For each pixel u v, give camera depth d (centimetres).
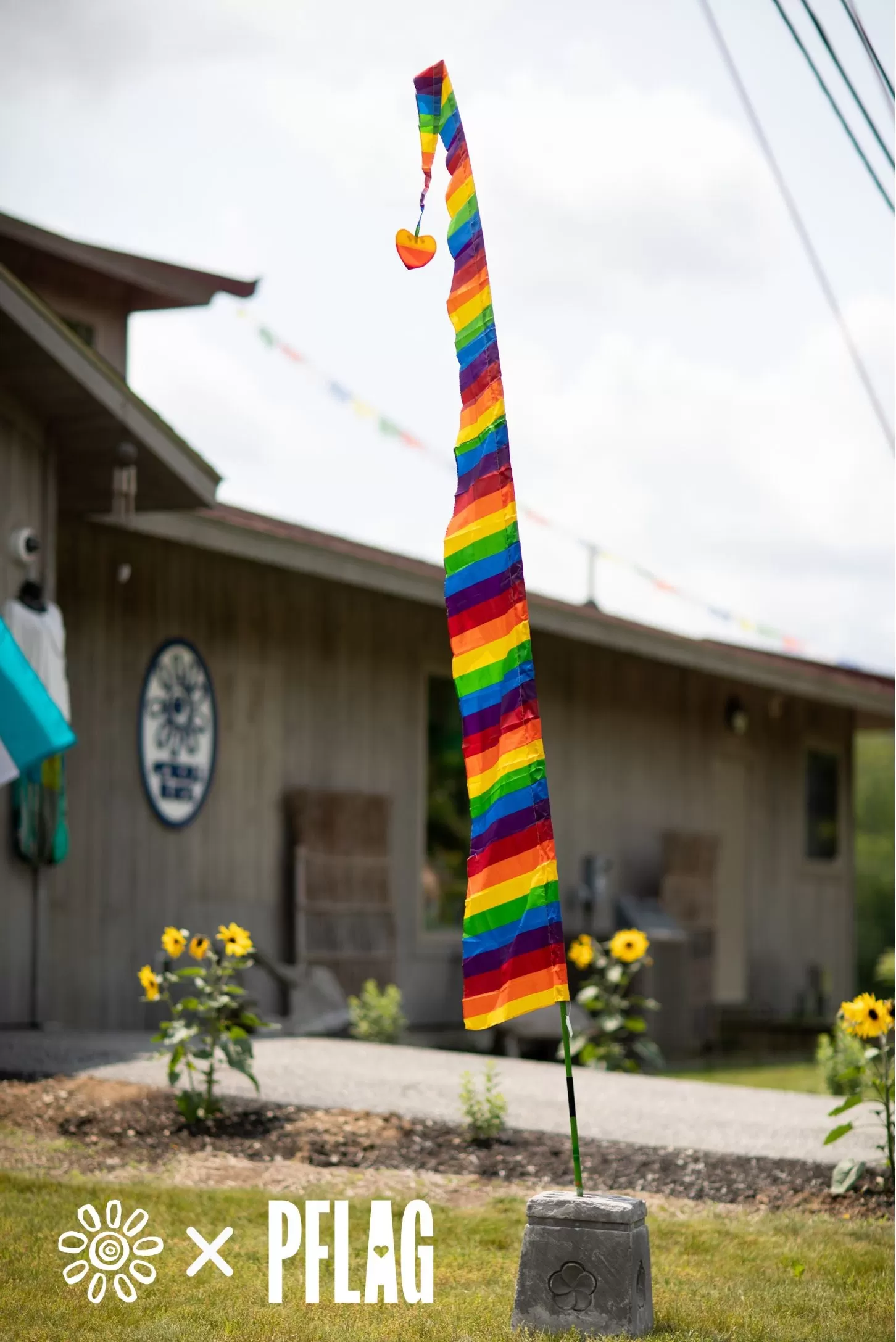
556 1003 483
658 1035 1541
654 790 1750
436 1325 472
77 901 1135
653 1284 528
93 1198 613
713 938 1712
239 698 1290
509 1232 591
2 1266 526
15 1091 794
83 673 1153
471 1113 731
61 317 1316
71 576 1151
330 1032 1217
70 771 1137
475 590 501
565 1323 468
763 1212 636
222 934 791
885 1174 673
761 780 1958
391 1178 671
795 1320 488
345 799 1342
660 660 1734
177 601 1239
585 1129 750
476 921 490
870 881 4956
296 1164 691
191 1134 728
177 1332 460
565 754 1616
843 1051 951
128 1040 969
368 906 1346
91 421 1045
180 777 1226
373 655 1425
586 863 1612
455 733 1516
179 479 1085
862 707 2048
